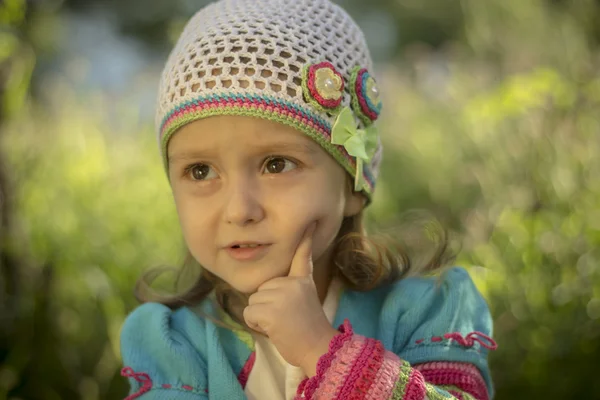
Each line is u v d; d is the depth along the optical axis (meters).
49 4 4.23
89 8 12.97
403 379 1.40
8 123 2.94
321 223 1.56
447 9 12.95
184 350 1.70
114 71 6.34
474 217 3.19
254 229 1.49
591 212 2.84
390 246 1.92
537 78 3.47
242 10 1.67
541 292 2.76
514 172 3.27
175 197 1.63
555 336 2.70
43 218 3.14
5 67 2.84
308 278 1.52
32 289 2.95
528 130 3.26
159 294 1.98
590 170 2.99
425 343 1.68
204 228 1.53
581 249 2.76
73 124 3.85
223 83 1.52
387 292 1.83
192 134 1.53
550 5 5.48
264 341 1.71
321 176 1.55
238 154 1.50
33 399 2.87
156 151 4.14
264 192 1.50
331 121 1.57
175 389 1.66
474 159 4.25
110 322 2.92
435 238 2.03
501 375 2.74
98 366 2.90
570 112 3.14
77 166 3.53
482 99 4.45
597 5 4.93
